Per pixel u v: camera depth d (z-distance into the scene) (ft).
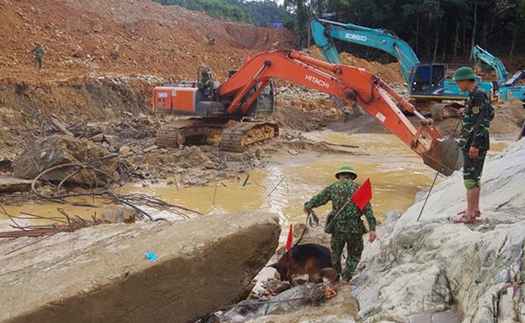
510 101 89.40
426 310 14.35
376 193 43.65
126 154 54.44
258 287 22.79
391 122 47.03
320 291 18.13
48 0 121.60
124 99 86.79
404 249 18.74
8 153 56.34
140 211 35.60
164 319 17.15
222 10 229.04
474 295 13.42
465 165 18.83
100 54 109.60
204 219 19.86
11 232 27.89
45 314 15.97
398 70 147.43
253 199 41.22
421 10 165.37
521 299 11.86
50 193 41.63
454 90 81.20
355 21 180.34
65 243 21.35
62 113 76.23
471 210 18.80
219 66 131.85
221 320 19.12
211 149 58.34
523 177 22.97
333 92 50.96
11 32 100.94
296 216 36.52
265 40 177.58
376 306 15.44
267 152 60.29
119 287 16.60
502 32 179.01
